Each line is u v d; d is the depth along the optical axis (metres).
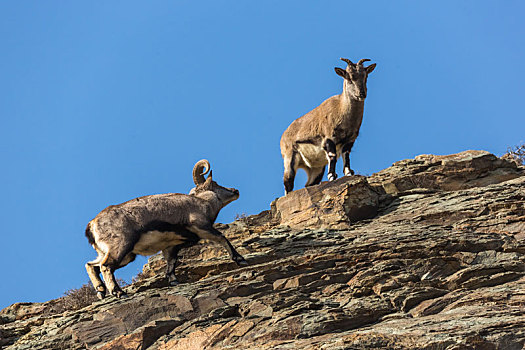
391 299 49.47
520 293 47.84
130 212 58.41
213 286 55.41
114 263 57.03
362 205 67.25
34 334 55.78
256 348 44.94
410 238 57.50
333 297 51.62
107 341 52.28
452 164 73.19
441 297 49.69
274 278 55.75
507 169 73.62
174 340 49.34
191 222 59.44
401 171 74.31
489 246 55.31
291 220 68.81
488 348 41.78
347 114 72.56
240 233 68.06
